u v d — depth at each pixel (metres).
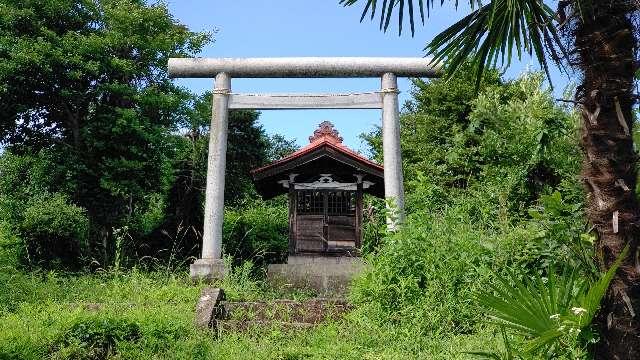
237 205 22.75
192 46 15.60
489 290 6.75
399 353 6.09
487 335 6.28
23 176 16.45
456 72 5.17
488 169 11.49
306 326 7.27
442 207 10.64
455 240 7.61
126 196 14.12
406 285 7.22
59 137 14.45
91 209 14.19
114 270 10.02
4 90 12.76
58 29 14.14
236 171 23.56
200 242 15.08
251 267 11.29
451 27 4.58
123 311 7.14
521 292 3.58
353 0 4.92
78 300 8.70
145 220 16.14
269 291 10.24
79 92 13.42
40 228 12.15
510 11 4.34
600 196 3.58
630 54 3.60
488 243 7.39
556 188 9.85
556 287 3.66
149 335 6.25
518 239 7.24
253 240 16.52
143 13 14.41
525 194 10.25
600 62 3.62
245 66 11.02
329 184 12.03
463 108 19.16
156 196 17.75
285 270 11.38
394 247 7.55
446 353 5.91
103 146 13.62
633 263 3.47
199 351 6.10
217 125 10.91
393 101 10.79
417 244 7.56
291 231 11.88
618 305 3.47
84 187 14.02
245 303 7.90
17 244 11.98
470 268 7.20
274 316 7.67
